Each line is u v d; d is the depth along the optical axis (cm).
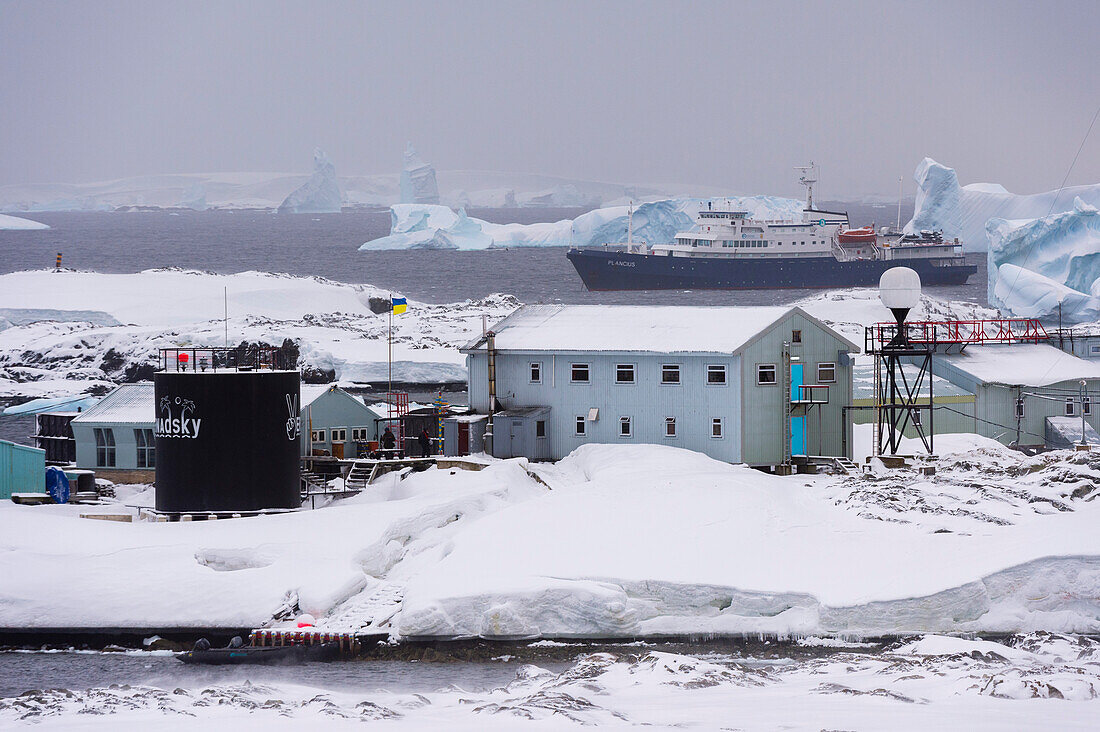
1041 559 15762
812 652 14925
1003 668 12319
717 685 12181
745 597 15600
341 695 12419
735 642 15362
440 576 16300
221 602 16138
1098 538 16450
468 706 11512
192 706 11356
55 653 15638
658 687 12119
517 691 12331
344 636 15112
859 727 9594
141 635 15888
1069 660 13088
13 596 16188
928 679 12031
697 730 9656
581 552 16862
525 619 15500
